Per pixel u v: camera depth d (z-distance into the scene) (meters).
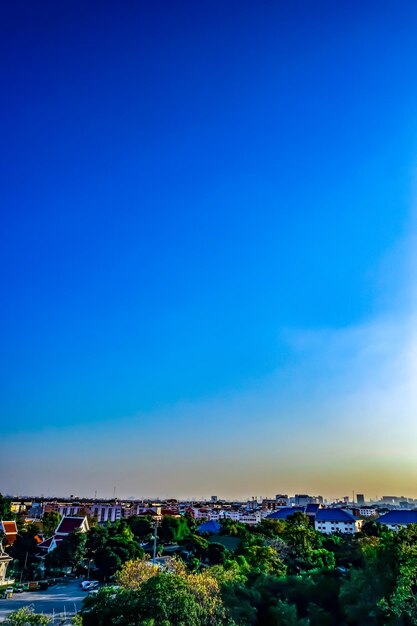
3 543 106.44
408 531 56.34
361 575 57.12
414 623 45.22
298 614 57.38
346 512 187.38
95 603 38.97
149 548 119.12
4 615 64.31
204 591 43.38
